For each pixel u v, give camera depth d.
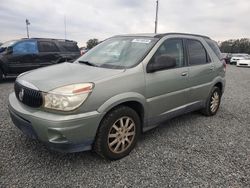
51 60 11.21
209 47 5.46
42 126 2.94
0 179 2.95
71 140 2.97
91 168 3.28
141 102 3.65
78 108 2.96
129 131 3.61
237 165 3.51
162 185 2.98
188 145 4.11
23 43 10.46
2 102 6.41
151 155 3.70
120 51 4.16
